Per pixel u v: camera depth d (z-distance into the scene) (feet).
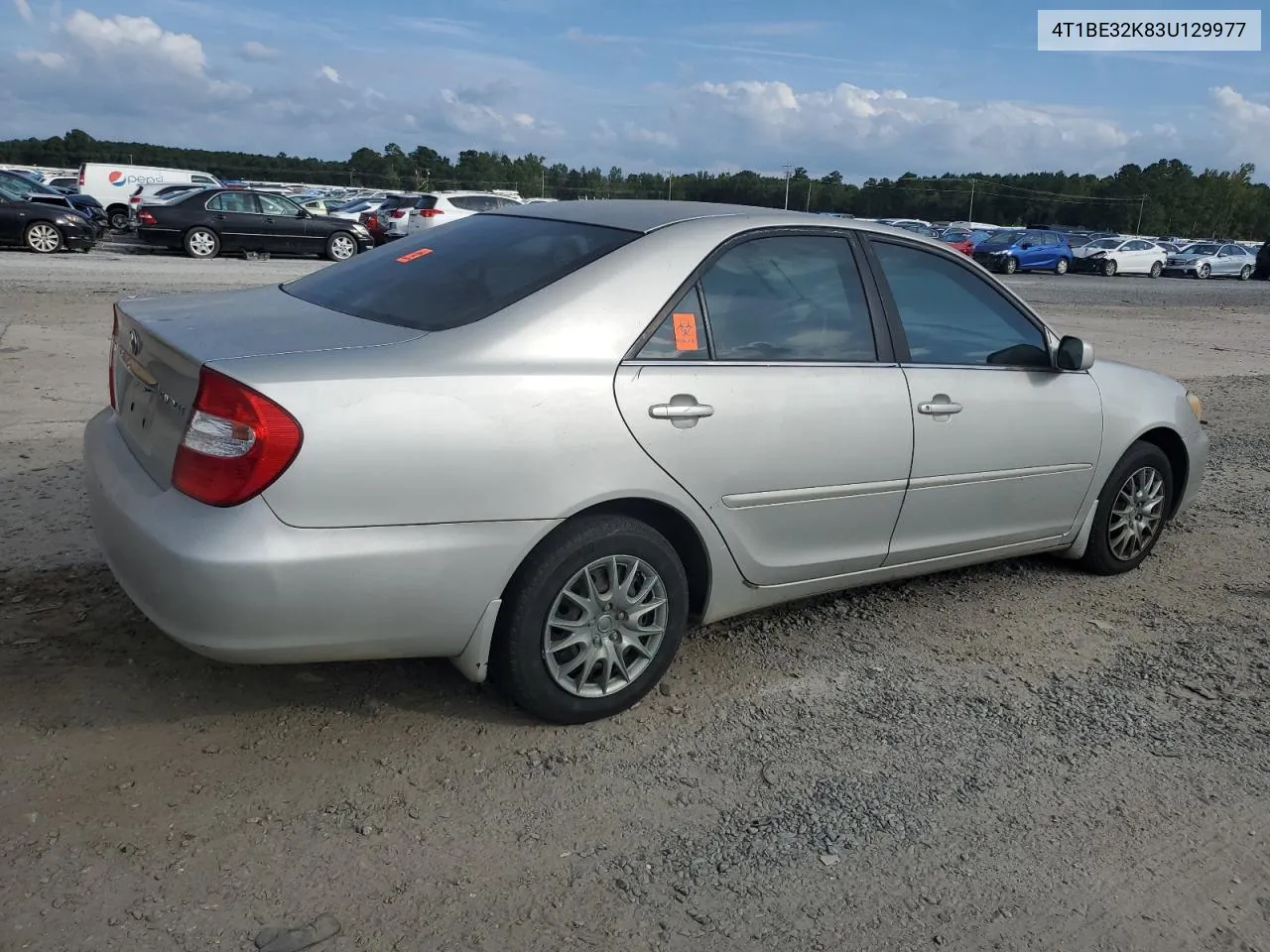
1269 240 140.56
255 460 9.04
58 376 26.63
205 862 8.75
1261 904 9.20
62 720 10.58
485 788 10.09
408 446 9.53
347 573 9.42
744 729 11.56
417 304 11.10
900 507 13.39
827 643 13.93
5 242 67.00
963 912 8.83
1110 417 15.89
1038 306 67.92
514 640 10.56
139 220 71.20
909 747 11.41
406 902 8.48
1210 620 15.55
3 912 7.98
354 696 11.55
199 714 10.94
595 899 8.69
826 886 9.05
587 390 10.48
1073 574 17.20
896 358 13.28
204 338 10.07
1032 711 12.41
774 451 11.86
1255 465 25.66
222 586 9.04
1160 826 10.23
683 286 11.45
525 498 10.15
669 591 11.47
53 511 16.37
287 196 76.07
